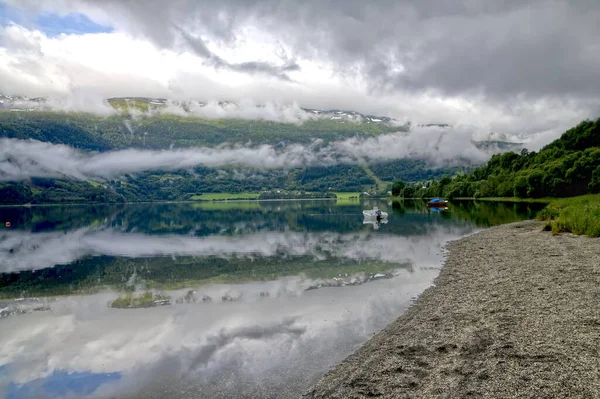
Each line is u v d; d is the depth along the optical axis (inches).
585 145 5679.1
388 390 434.9
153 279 1186.6
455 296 789.2
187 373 532.4
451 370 461.4
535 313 620.1
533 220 2272.4
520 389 402.9
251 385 487.8
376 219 3166.8
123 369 557.3
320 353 569.9
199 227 2977.4
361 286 967.0
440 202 4694.9
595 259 991.0
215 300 911.0
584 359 451.5
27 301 961.5
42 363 589.6
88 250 1862.7
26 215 5132.9
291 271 1202.6
